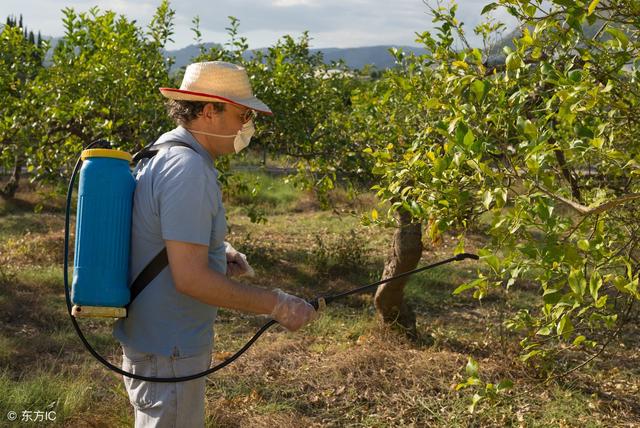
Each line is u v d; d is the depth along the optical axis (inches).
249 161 868.6
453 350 289.3
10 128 321.4
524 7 111.2
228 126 104.3
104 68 344.5
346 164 361.1
